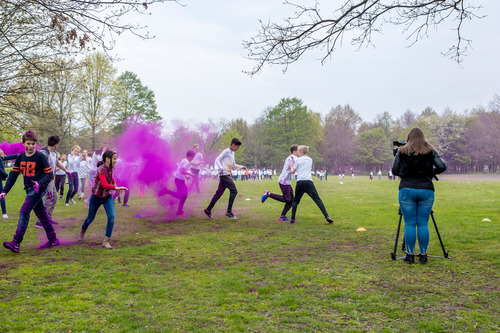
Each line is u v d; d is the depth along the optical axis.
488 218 8.54
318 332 2.86
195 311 3.28
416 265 4.75
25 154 5.62
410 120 105.50
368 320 3.09
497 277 4.15
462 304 3.40
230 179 9.01
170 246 5.89
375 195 16.80
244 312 3.26
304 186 8.20
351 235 6.84
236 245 6.01
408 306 3.38
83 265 4.75
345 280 4.16
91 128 30.70
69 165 11.81
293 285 4.00
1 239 6.38
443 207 10.96
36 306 3.36
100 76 29.48
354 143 84.62
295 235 6.87
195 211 10.44
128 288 3.86
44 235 6.81
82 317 3.13
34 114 14.57
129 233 7.08
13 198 13.52
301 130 74.00
